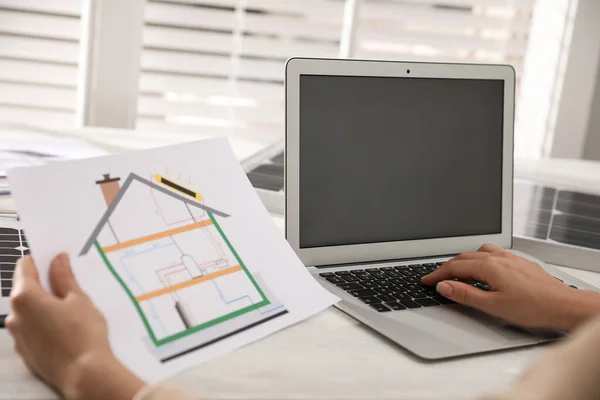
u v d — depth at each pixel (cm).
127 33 181
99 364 54
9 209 95
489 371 67
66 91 187
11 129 147
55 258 62
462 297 77
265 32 200
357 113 92
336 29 207
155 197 72
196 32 194
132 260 67
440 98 98
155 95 195
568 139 218
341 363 66
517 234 108
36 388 57
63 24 181
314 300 76
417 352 68
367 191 93
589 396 38
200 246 72
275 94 204
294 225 87
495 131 103
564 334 75
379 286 84
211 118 200
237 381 60
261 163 139
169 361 62
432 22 213
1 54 180
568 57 211
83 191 68
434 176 98
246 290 72
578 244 106
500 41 219
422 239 97
